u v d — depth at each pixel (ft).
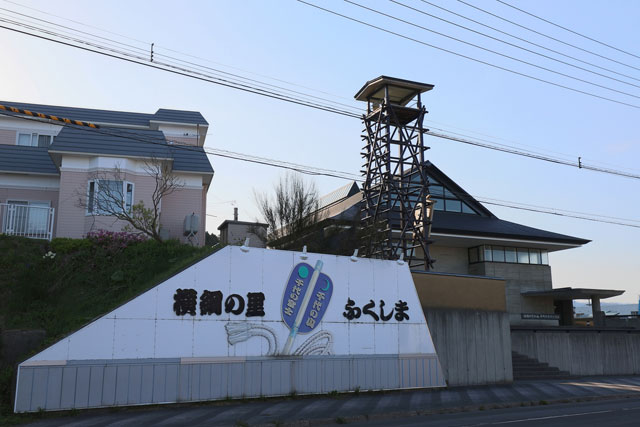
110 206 74.18
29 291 52.70
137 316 45.52
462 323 65.26
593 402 55.93
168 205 85.71
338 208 107.34
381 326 57.62
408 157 78.64
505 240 105.70
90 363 43.06
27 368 40.86
